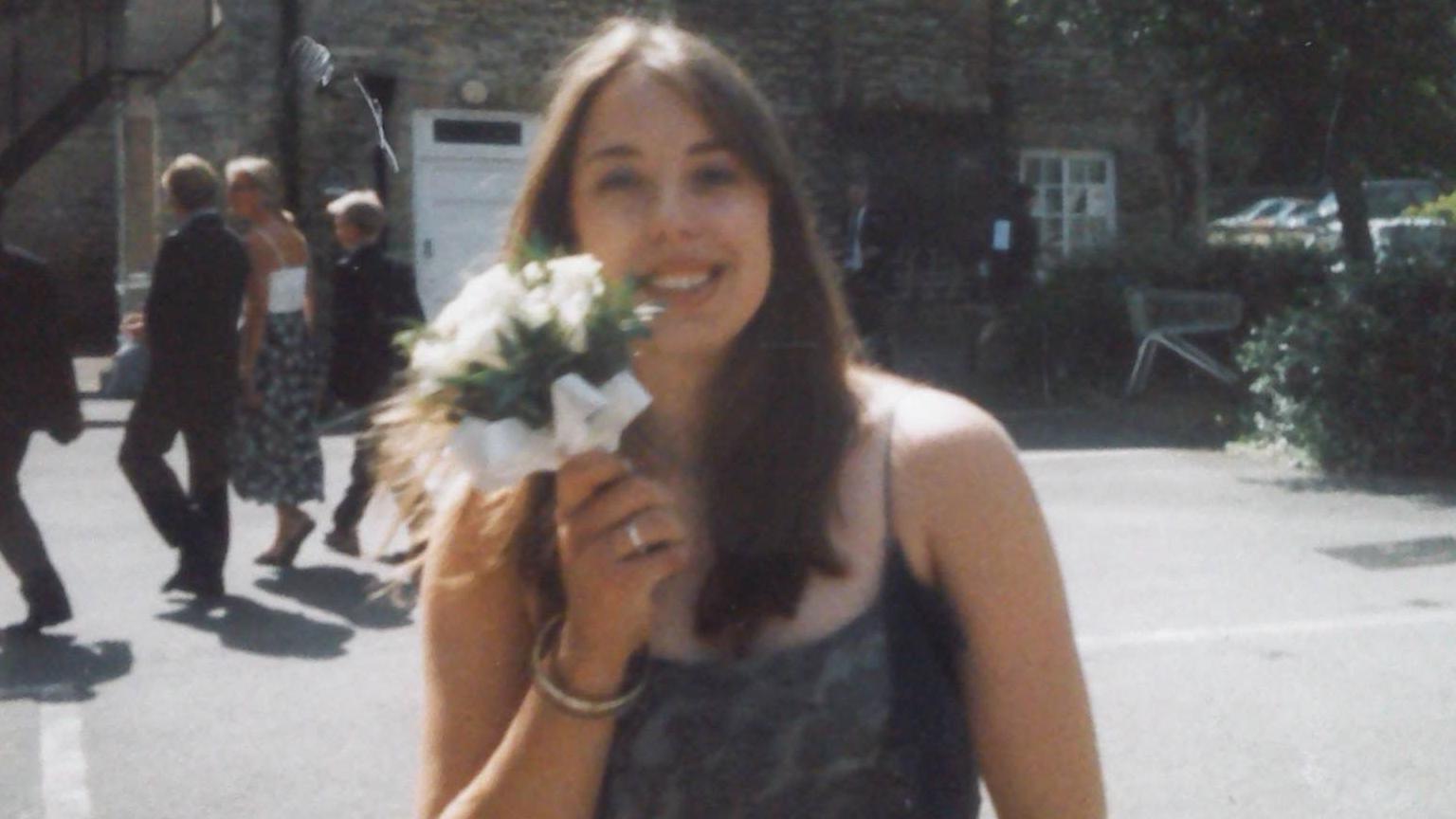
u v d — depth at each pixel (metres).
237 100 16.42
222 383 8.30
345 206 9.05
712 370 2.08
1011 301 17.61
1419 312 11.74
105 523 10.54
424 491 2.06
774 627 1.98
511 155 17.12
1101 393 16.00
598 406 1.74
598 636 1.85
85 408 15.78
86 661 7.35
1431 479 11.65
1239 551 9.47
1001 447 2.06
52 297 7.57
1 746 6.26
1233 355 15.60
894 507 2.03
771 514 1.99
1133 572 8.98
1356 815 5.54
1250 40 13.38
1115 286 16.28
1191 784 5.81
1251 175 39.78
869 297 16.38
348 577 8.86
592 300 1.78
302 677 7.09
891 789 1.96
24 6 19.97
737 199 2.06
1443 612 8.05
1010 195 18.62
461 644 2.06
